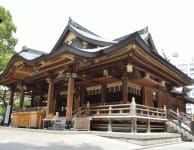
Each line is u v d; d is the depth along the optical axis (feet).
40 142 33.06
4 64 79.82
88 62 54.54
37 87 85.10
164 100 76.28
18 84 81.00
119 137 42.75
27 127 62.03
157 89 71.26
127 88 54.65
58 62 55.62
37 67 62.75
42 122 58.75
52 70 60.49
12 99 85.10
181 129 58.80
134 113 45.91
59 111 75.97
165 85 80.23
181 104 97.81
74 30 69.77
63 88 75.92
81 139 38.29
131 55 51.01
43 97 92.43
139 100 62.28
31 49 83.51
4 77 78.84
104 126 51.93
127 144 38.40
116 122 53.06
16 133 45.47
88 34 73.97
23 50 82.23
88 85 65.31
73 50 48.88
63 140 36.01
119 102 57.06
